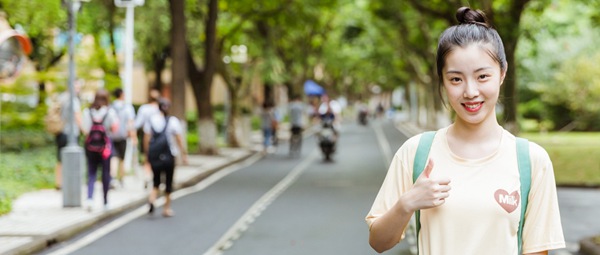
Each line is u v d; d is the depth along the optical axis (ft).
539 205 10.07
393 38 164.76
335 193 61.87
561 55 181.78
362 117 261.65
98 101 47.70
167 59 127.75
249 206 53.47
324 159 103.35
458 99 10.02
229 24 119.03
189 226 43.98
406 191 10.60
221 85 233.14
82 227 42.22
